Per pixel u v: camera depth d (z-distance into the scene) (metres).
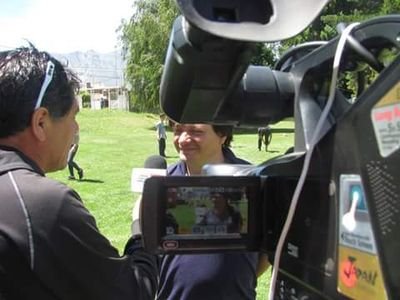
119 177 14.97
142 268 1.69
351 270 0.90
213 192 1.19
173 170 2.53
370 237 0.86
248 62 0.95
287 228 1.03
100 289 1.54
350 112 0.90
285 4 0.90
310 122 1.09
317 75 1.13
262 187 1.19
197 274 2.09
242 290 2.11
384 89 0.84
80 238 1.52
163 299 2.14
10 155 1.57
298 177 1.05
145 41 36.22
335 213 0.94
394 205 0.81
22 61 1.62
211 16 0.89
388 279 0.83
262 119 1.20
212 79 0.99
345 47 1.02
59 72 1.70
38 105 1.62
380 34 1.01
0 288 1.46
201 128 2.34
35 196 1.49
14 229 1.46
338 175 0.93
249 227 1.19
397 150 0.81
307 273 1.02
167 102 1.10
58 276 1.48
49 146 1.68
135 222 1.83
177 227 1.17
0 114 1.59
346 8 18.45
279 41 0.93
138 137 30.86
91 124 36.16
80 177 14.45
